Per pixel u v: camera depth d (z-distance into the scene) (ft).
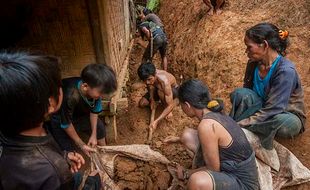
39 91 3.51
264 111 7.85
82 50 9.66
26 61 3.50
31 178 3.76
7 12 8.93
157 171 8.48
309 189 7.77
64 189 4.07
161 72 11.66
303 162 8.30
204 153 6.46
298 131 8.13
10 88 3.36
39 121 3.76
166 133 11.01
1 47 9.13
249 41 7.59
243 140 6.49
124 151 8.79
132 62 17.58
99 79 6.72
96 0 8.85
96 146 8.88
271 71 7.79
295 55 11.30
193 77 14.02
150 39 15.28
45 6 8.90
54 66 3.78
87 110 8.46
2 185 3.80
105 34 9.48
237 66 11.88
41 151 3.89
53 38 9.42
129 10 20.10
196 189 6.34
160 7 24.06
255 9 14.30
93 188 6.16
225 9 15.06
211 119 6.34
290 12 12.94
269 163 7.94
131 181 8.38
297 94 8.09
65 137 8.75
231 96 8.76
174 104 11.91
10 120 3.57
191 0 19.17
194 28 16.17
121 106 10.41
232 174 6.53
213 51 13.21
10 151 3.78
